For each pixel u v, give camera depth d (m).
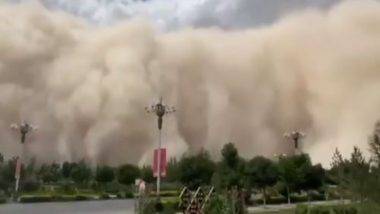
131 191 92.12
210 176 64.06
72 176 113.69
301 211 35.72
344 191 22.33
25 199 74.88
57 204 66.75
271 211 48.12
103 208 55.03
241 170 66.12
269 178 66.38
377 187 19.20
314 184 65.75
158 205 37.59
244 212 28.36
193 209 28.53
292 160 66.06
